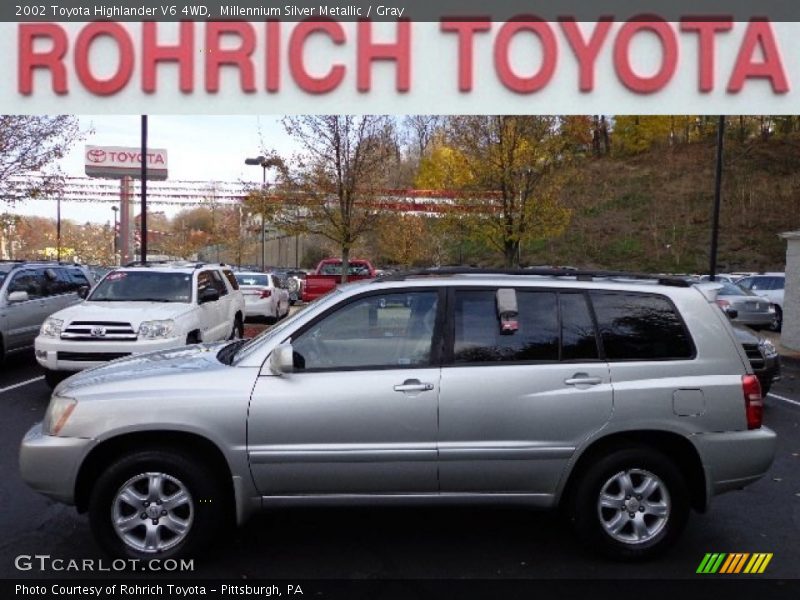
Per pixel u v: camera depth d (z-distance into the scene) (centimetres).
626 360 444
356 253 4044
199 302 1043
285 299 2353
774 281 2119
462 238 2431
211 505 426
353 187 1877
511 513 529
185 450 430
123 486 422
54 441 421
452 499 431
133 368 459
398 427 424
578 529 438
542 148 1831
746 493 582
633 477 439
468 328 446
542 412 430
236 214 5391
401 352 440
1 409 866
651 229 4659
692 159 5638
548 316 451
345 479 424
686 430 435
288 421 420
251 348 457
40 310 1198
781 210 4594
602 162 5988
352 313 447
